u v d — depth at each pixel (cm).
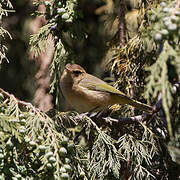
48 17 1092
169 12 682
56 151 761
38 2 1082
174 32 665
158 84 652
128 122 997
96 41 1584
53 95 1323
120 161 995
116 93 1055
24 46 1516
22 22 1498
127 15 1265
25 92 1487
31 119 805
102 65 1240
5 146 741
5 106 816
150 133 968
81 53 1561
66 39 1255
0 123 746
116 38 1189
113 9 1337
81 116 925
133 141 950
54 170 748
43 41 1073
